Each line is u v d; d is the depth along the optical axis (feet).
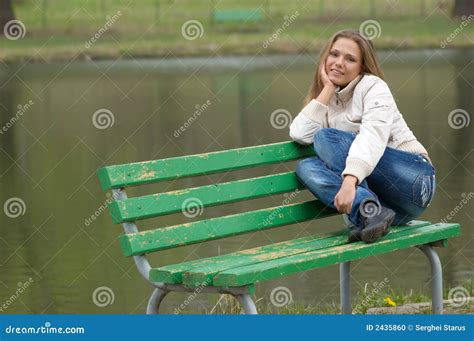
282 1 145.48
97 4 143.74
